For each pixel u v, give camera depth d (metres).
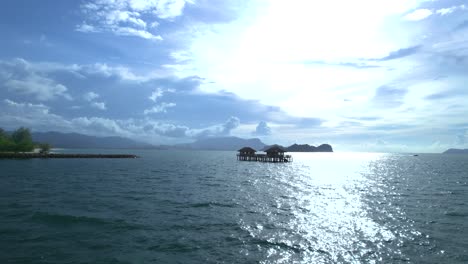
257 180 45.44
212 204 24.83
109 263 12.30
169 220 19.23
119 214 20.55
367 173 64.38
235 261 12.68
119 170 59.59
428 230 17.48
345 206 24.66
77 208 22.19
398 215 21.36
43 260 12.41
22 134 99.44
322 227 17.98
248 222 19.02
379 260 12.93
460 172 67.69
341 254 13.57
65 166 65.44
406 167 90.19
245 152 108.62
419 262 12.73
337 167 88.38
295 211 22.45
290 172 63.34
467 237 16.16
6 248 13.66
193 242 15.02
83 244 14.45
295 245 14.71
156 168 68.31
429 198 29.25
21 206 22.56
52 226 17.30
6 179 39.62
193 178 46.84
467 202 26.94
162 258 12.95
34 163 72.25
